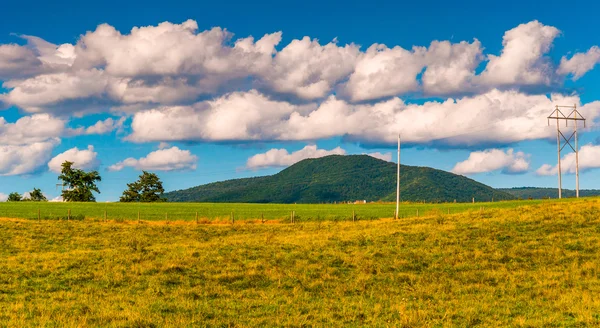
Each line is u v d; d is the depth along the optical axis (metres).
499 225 48.59
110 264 34.59
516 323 21.91
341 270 34.25
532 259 36.34
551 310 24.02
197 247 42.53
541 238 42.47
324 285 30.25
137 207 113.38
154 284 29.70
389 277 32.16
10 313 22.73
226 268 33.84
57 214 87.06
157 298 26.52
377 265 35.09
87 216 84.75
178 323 21.77
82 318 21.97
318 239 46.12
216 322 22.36
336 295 27.98
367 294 28.20
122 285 29.62
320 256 38.00
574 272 32.19
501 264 35.12
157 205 126.69
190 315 23.39
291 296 27.67
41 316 22.34
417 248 40.53
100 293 27.50
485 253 38.34
